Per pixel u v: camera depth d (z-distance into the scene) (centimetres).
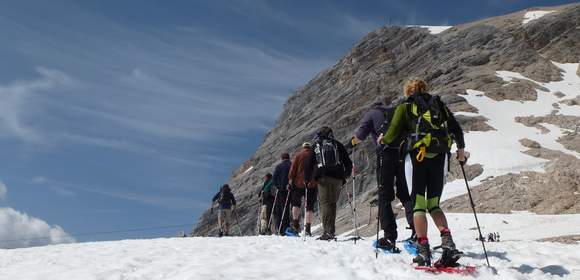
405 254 795
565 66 8675
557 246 888
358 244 946
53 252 1013
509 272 621
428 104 682
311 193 1302
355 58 10525
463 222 2948
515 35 9381
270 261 740
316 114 9850
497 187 3691
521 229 2525
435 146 665
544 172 3553
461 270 634
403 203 894
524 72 8375
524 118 6781
